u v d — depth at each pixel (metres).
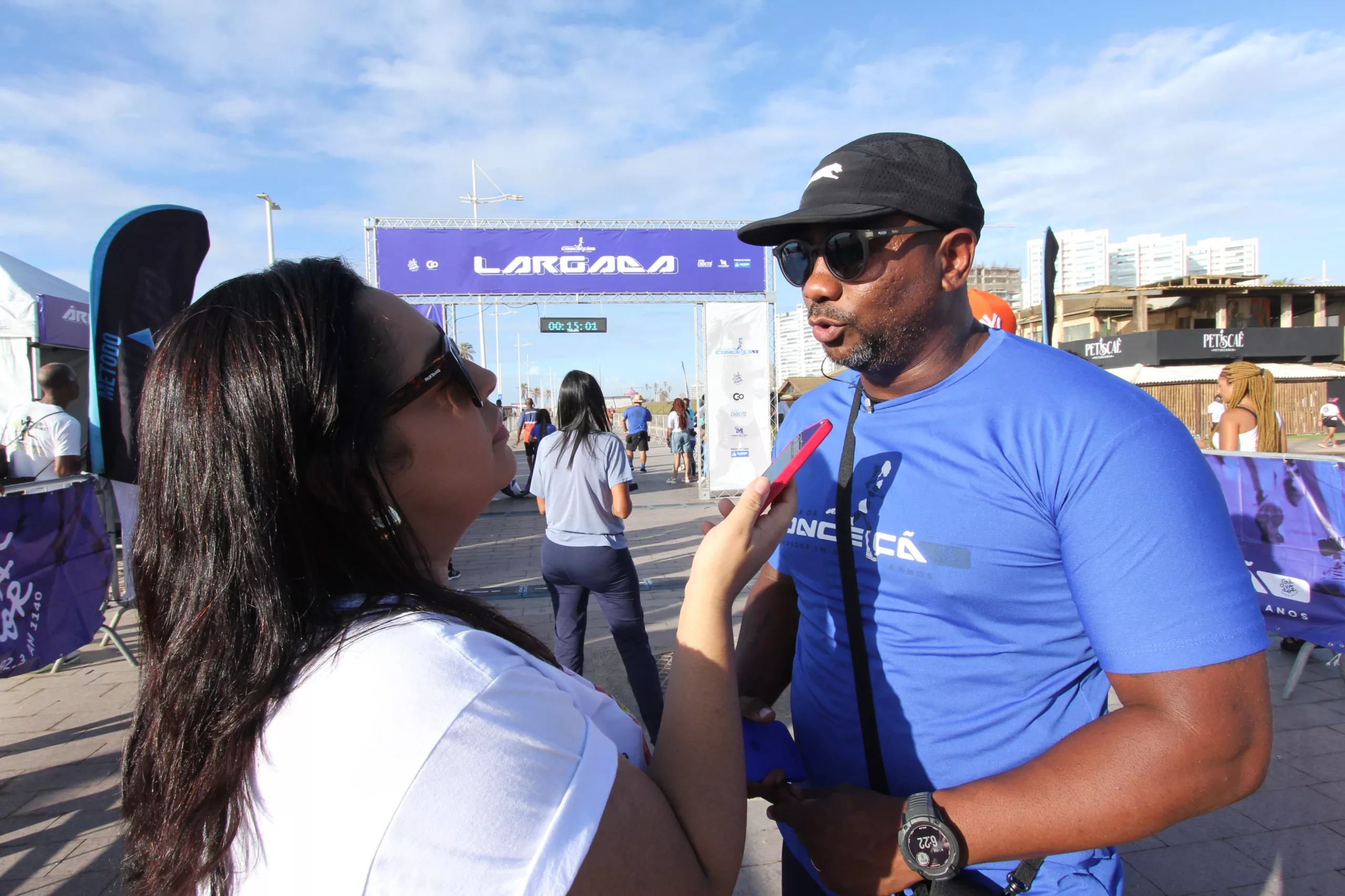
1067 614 1.03
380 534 0.76
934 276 1.11
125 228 4.46
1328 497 3.46
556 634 3.62
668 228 11.59
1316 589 3.52
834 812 1.05
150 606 0.74
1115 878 1.07
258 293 0.75
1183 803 0.83
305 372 0.71
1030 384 1.05
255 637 0.67
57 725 3.69
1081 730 0.92
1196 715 0.84
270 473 0.69
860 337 1.12
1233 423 5.05
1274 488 3.66
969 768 1.07
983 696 1.06
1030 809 0.88
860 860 1.01
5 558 3.46
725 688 0.85
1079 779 0.86
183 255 4.78
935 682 1.09
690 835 0.78
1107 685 1.09
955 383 1.13
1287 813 2.70
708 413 11.83
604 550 3.35
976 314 2.92
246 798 0.62
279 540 0.69
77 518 3.96
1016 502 1.01
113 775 3.19
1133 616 0.88
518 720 0.65
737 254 11.75
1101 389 0.99
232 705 0.65
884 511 1.14
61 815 2.89
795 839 1.32
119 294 4.44
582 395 3.36
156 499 0.74
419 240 11.02
